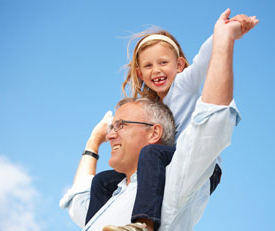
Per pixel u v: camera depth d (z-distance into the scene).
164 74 2.75
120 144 1.90
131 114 1.94
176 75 2.73
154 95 2.87
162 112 1.96
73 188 2.36
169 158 1.70
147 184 1.60
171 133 1.96
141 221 1.54
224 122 1.48
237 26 1.63
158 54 2.79
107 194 2.14
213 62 1.56
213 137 1.48
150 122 1.92
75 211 2.29
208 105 1.49
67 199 2.34
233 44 1.60
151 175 1.62
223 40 1.59
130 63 3.00
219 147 1.49
